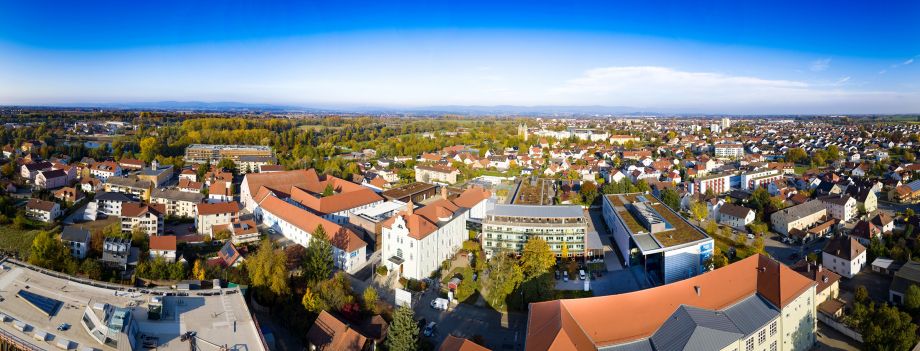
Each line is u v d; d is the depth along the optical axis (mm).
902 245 130500
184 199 168500
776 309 82750
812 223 162750
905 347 79750
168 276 108375
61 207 165000
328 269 112938
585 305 75625
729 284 85812
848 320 92562
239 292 90938
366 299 98438
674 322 76062
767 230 161750
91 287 90938
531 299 103875
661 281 119750
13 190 191000
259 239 142000
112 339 70188
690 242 119750
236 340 75375
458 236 141125
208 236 140750
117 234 128875
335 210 165125
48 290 88625
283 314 97500
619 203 161875
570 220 133375
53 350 69688
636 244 121000
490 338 93062
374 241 143000
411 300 106375
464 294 108500
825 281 105125
